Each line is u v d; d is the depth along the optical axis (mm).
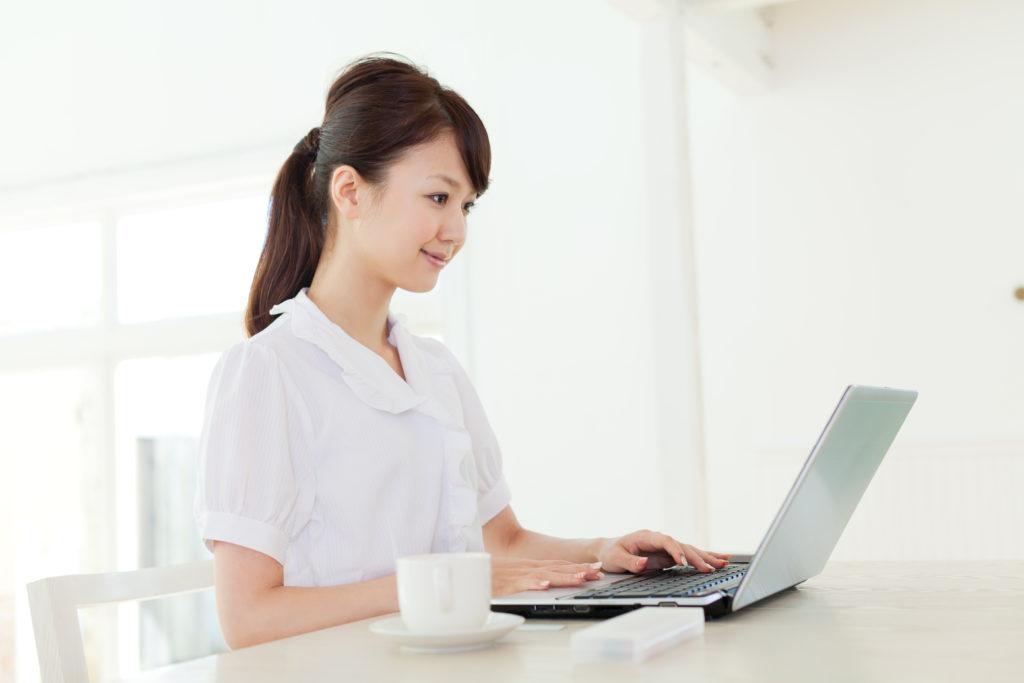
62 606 1080
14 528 5414
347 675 764
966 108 4254
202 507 1170
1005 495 4121
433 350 1529
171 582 1215
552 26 4496
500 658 799
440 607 826
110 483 5215
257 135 4863
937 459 4215
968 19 4258
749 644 817
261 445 1198
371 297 1356
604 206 4391
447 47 4652
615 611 968
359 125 1286
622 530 4301
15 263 5527
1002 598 1036
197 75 4988
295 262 1387
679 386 3605
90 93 5203
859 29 4402
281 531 1178
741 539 4477
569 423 4402
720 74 4285
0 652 5387
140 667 4980
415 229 1286
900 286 4324
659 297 3646
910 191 4320
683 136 3670
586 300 4402
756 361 4500
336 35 4758
